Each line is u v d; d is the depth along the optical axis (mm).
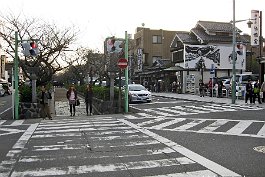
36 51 16328
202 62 41500
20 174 6035
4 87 49594
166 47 60719
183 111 18609
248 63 48531
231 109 19312
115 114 17734
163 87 45938
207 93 35094
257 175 5777
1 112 20875
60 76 89312
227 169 6180
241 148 8164
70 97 17875
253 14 29688
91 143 9094
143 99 25312
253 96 23297
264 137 9828
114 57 31609
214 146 8453
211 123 13211
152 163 6719
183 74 42000
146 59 59781
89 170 6262
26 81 31047
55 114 19312
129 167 6438
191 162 6750
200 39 43875
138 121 14305
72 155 7594
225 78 35312
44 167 6531
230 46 42594
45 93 16141
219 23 47062
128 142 9172
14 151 8195
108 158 7238
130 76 47969
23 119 16188
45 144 9078
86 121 14633
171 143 8930
